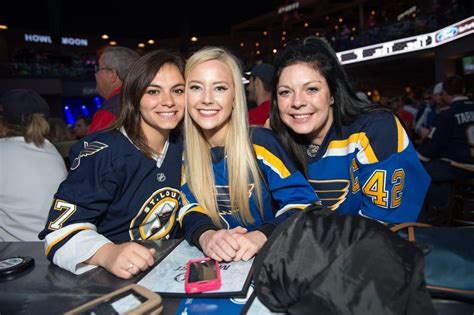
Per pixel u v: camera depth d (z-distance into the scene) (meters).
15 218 1.66
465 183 2.38
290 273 0.74
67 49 23.66
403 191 1.31
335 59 1.32
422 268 0.70
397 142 1.30
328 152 1.40
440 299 0.79
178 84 1.25
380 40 13.41
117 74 2.45
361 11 20.08
